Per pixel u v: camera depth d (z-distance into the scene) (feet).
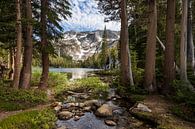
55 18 64.49
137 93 54.65
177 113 37.65
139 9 67.82
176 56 69.77
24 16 54.08
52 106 44.93
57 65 410.11
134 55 88.38
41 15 62.44
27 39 54.54
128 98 52.06
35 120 33.63
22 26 55.16
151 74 55.21
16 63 50.96
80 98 55.83
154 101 46.88
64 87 70.13
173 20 51.96
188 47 60.54
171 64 51.75
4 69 82.23
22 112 38.24
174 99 45.93
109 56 230.27
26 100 45.78
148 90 54.44
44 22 62.49
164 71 52.65
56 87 69.92
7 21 55.67
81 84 76.79
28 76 54.49
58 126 34.65
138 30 89.76
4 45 60.85
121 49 63.10
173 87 49.67
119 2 67.77
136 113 39.40
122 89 58.49
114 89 67.87
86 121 37.50
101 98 55.01
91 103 47.06
